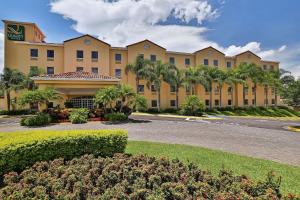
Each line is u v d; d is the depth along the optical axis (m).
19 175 5.86
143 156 7.07
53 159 7.18
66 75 25.67
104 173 5.59
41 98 19.84
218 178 5.29
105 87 23.86
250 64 50.41
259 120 28.47
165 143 11.28
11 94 38.03
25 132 7.93
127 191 4.99
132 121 21.73
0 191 4.76
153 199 4.32
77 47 40.72
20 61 38.56
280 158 8.93
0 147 6.30
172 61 47.91
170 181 5.40
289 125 21.89
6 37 40.34
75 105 25.27
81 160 6.74
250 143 11.80
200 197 4.39
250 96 55.66
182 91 47.81
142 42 44.84
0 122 23.88
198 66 45.44
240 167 7.45
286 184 6.07
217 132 15.47
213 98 51.09
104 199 4.44
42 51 39.62
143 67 39.66
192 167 6.15
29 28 42.59
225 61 53.56
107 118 21.88
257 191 4.61
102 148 7.90
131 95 23.02
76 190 4.72
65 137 7.43
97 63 41.69
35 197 4.41
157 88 40.03
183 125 19.14
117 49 43.69
